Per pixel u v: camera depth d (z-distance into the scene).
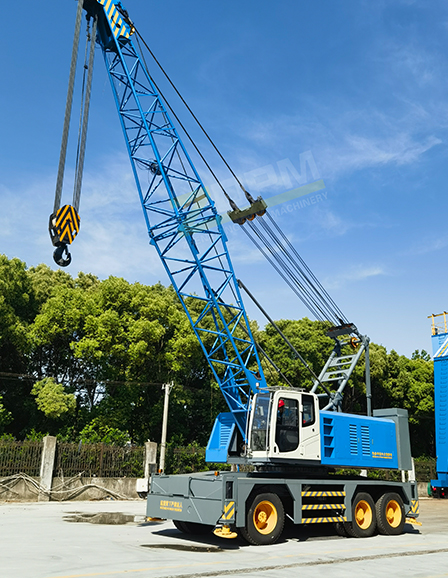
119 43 18.86
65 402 28.12
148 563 8.13
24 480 20.11
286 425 12.09
